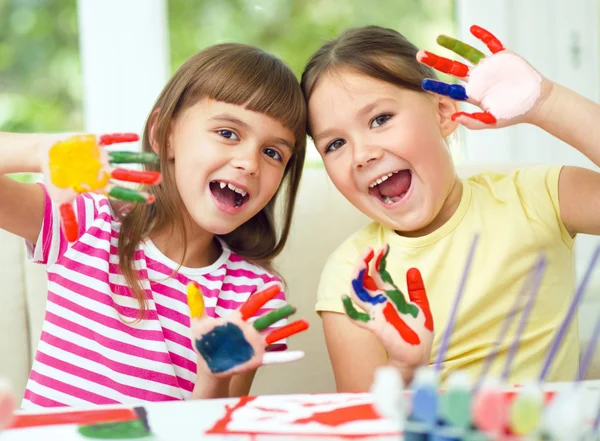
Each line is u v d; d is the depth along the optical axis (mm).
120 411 580
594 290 1543
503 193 1078
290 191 1145
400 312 689
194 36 1719
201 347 665
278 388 1235
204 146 995
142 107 1655
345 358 1016
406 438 436
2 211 939
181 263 1055
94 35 1630
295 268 1267
